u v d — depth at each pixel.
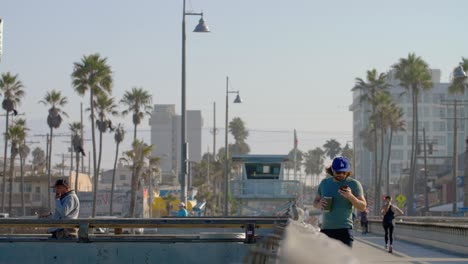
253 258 2.89
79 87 76.81
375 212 102.25
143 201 90.31
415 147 90.81
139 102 96.06
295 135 71.31
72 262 12.30
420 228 32.59
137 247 12.36
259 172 47.09
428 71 89.69
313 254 2.58
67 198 13.68
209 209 130.25
